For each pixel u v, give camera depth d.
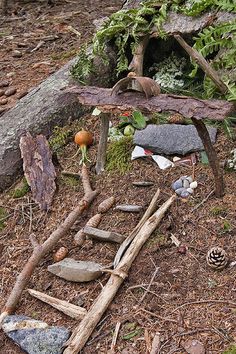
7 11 2.62
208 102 1.13
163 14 1.54
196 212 1.29
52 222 1.40
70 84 1.67
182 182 1.36
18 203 1.48
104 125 1.42
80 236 1.31
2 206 1.49
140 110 1.16
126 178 1.42
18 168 1.56
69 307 1.18
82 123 1.63
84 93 1.22
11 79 1.92
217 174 1.28
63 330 1.14
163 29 1.53
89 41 1.96
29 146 1.55
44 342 1.12
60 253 1.29
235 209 1.28
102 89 1.22
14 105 1.73
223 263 1.17
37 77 1.91
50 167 1.51
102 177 1.45
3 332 1.18
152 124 1.51
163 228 1.28
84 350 1.11
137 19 1.55
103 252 1.28
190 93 1.57
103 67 1.66
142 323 1.12
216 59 1.45
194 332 1.08
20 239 1.38
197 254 1.22
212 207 1.29
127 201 1.36
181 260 1.21
